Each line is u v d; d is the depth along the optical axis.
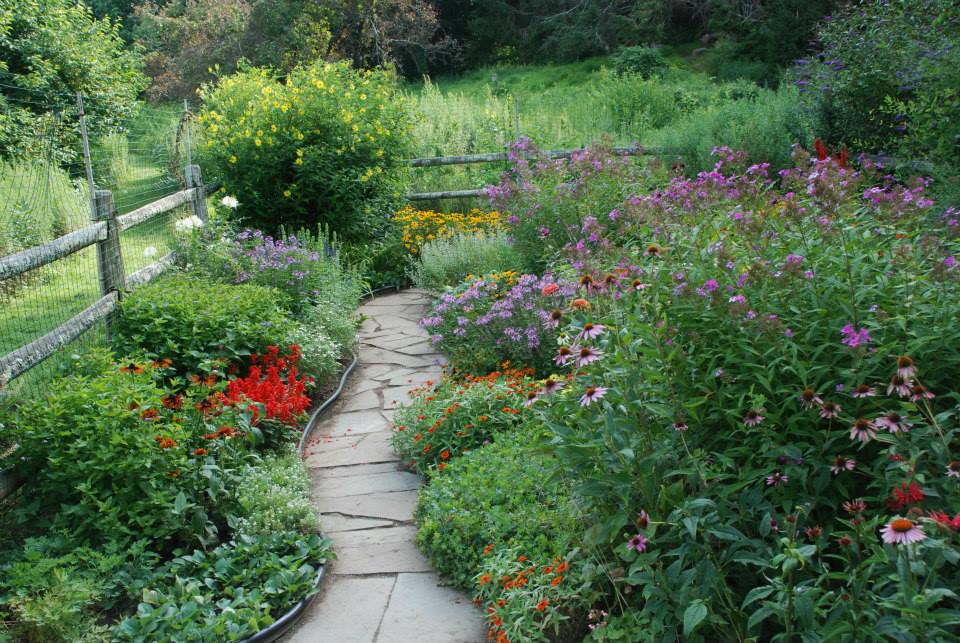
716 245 3.53
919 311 2.73
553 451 2.68
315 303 6.80
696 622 2.10
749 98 16.44
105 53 13.69
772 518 2.48
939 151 6.25
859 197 4.29
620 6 27.12
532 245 6.95
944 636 1.90
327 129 8.88
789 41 20.98
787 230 3.46
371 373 6.10
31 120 9.12
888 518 2.40
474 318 5.75
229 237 7.34
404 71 29.48
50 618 2.69
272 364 5.24
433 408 4.61
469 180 11.13
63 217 7.57
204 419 4.01
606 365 2.77
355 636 2.94
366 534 3.73
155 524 3.47
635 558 2.44
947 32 7.37
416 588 3.26
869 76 8.53
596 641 2.54
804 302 2.90
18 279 5.62
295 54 21.77
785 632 2.13
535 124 12.77
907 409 2.41
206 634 2.83
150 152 13.42
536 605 2.72
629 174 6.80
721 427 2.82
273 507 3.67
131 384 3.85
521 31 29.36
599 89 19.83
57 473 3.39
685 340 2.89
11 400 3.76
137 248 7.21
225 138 8.67
